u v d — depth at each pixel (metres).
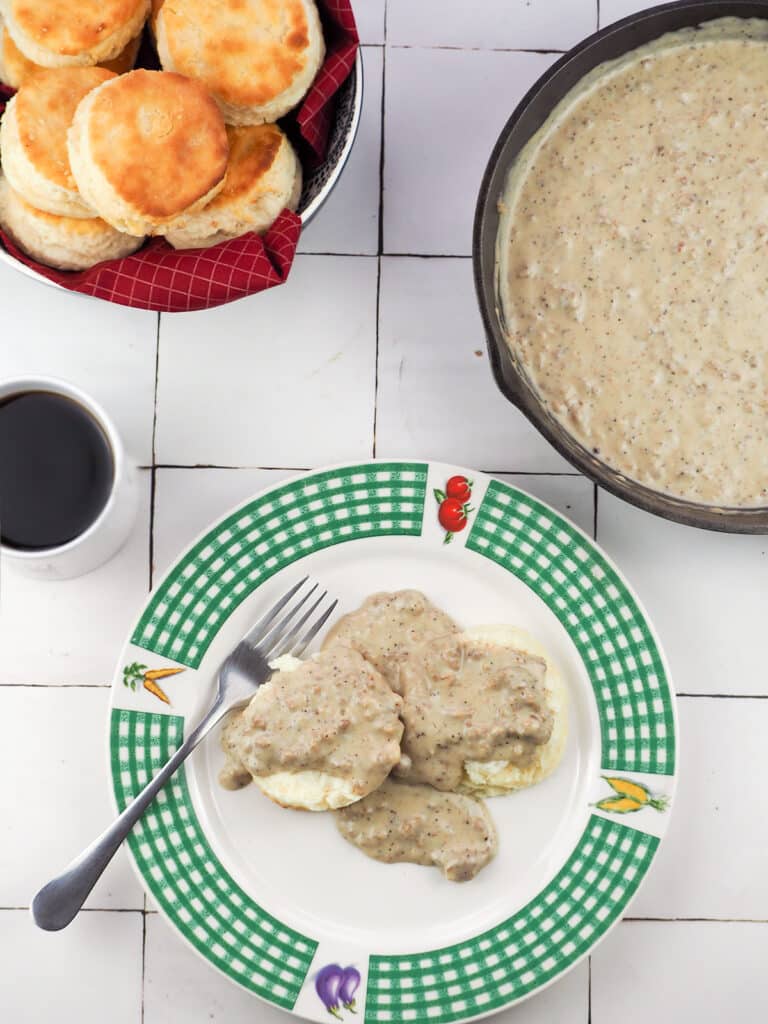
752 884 0.70
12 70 0.60
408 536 0.69
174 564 0.68
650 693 0.68
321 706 0.65
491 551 0.69
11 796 0.70
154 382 0.71
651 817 0.67
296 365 0.72
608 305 0.67
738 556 0.72
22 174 0.59
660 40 0.66
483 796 0.68
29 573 0.66
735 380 0.66
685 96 0.67
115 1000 0.69
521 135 0.65
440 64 0.72
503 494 0.69
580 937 0.67
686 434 0.66
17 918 0.69
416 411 0.72
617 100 0.67
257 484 0.71
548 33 0.72
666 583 0.72
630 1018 0.70
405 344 0.72
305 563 0.69
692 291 0.66
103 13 0.59
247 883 0.67
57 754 0.70
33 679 0.70
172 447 0.71
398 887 0.67
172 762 0.66
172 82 0.58
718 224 0.67
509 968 0.67
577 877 0.67
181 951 0.69
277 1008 0.67
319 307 0.72
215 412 0.71
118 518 0.66
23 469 0.65
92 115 0.58
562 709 0.68
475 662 0.67
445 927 0.67
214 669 0.68
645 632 0.68
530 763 0.67
